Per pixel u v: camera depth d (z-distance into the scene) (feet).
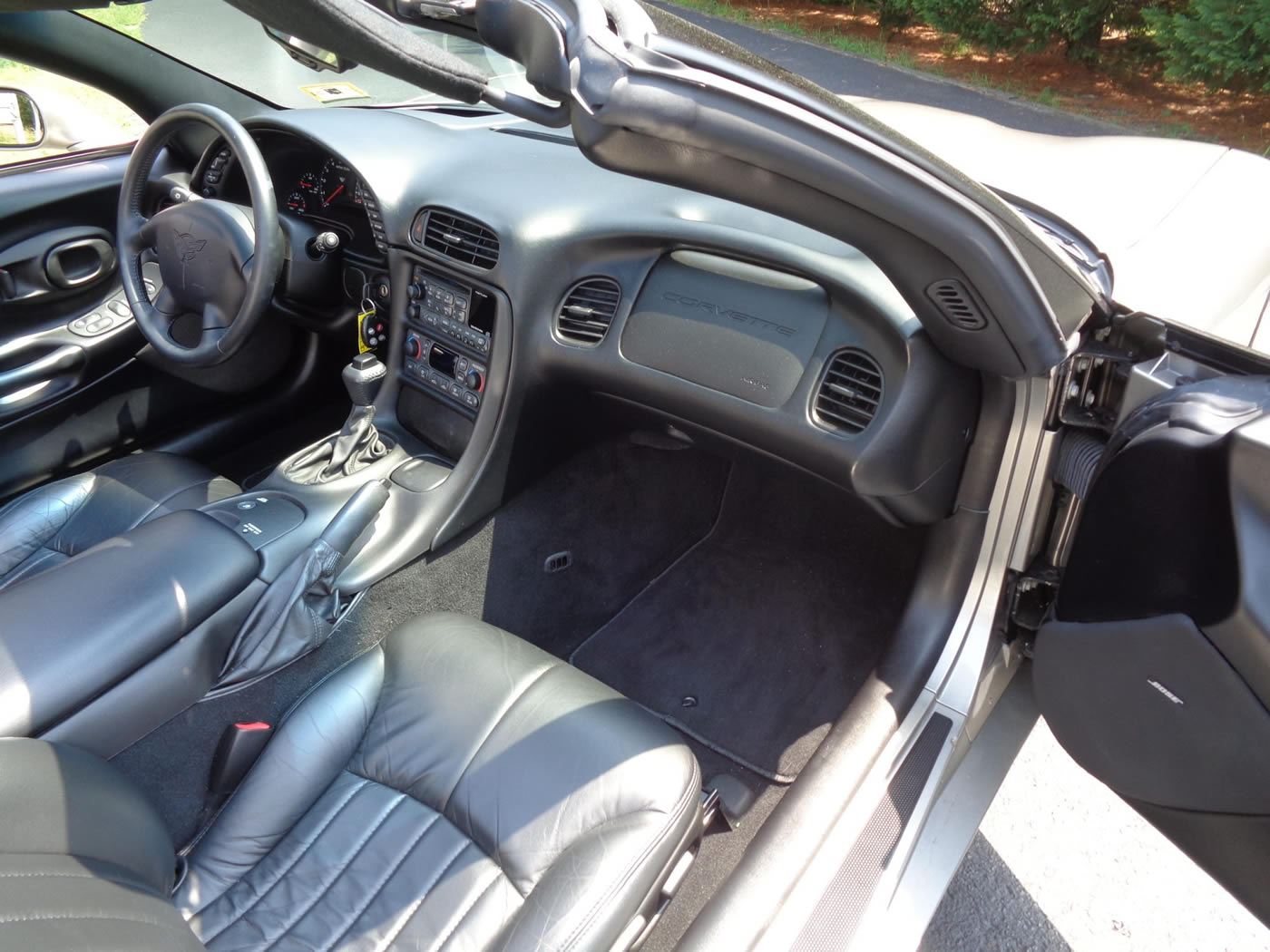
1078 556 4.13
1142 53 22.44
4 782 2.88
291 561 4.66
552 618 6.63
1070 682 4.20
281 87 7.29
